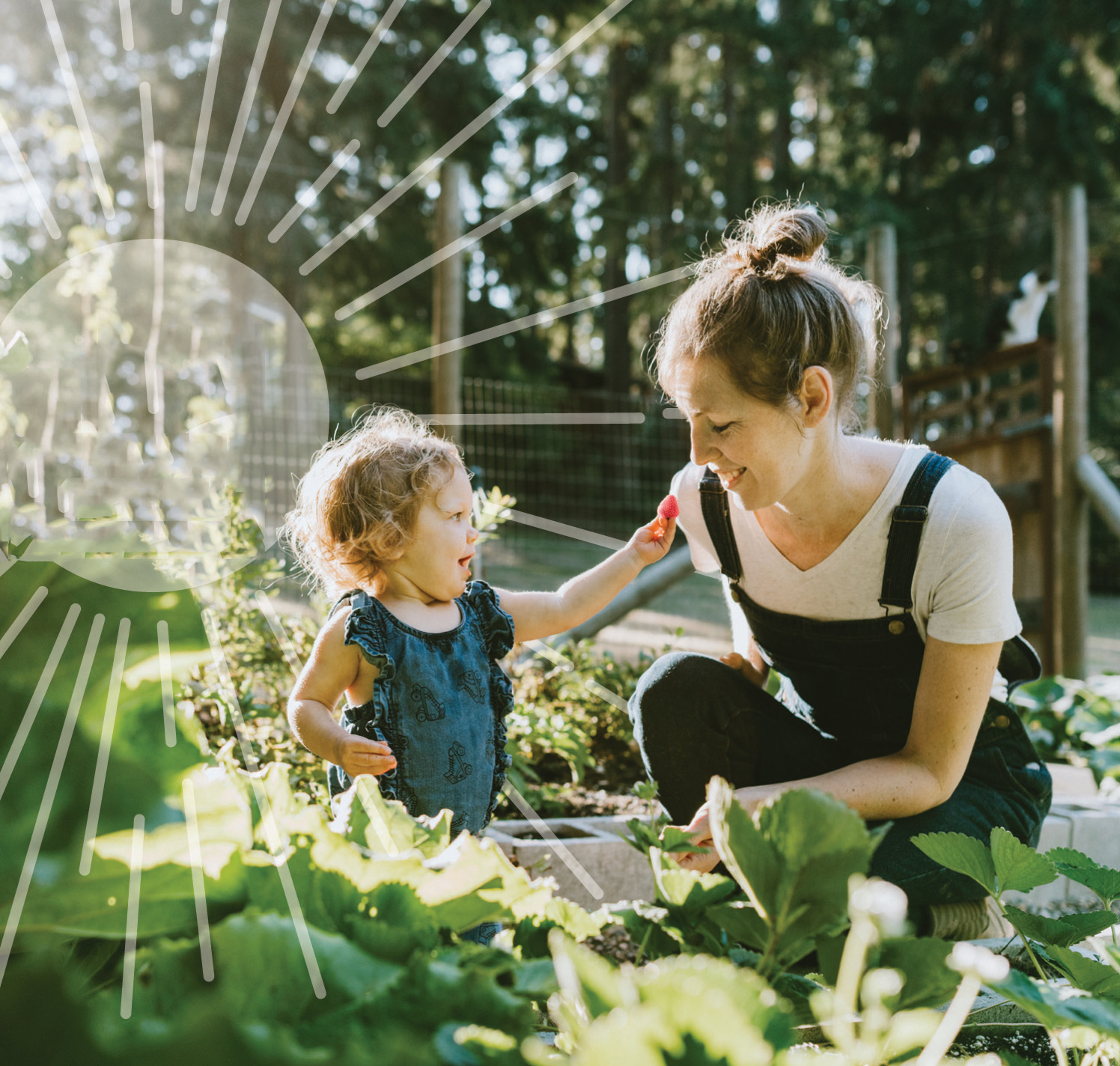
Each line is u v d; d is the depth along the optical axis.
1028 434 4.60
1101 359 14.42
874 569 1.38
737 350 1.22
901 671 1.46
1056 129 14.91
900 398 5.04
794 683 1.59
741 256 1.29
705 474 1.57
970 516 1.33
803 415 1.25
